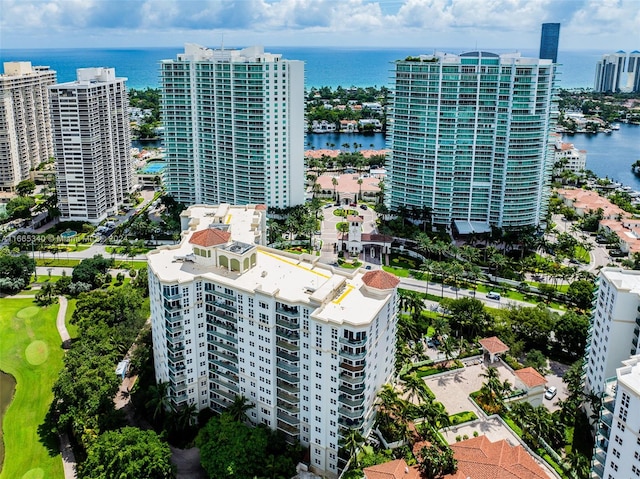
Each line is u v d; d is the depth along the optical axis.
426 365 183.00
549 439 152.75
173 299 152.50
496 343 185.88
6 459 159.62
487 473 127.62
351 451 137.25
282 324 144.38
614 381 133.38
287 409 151.75
